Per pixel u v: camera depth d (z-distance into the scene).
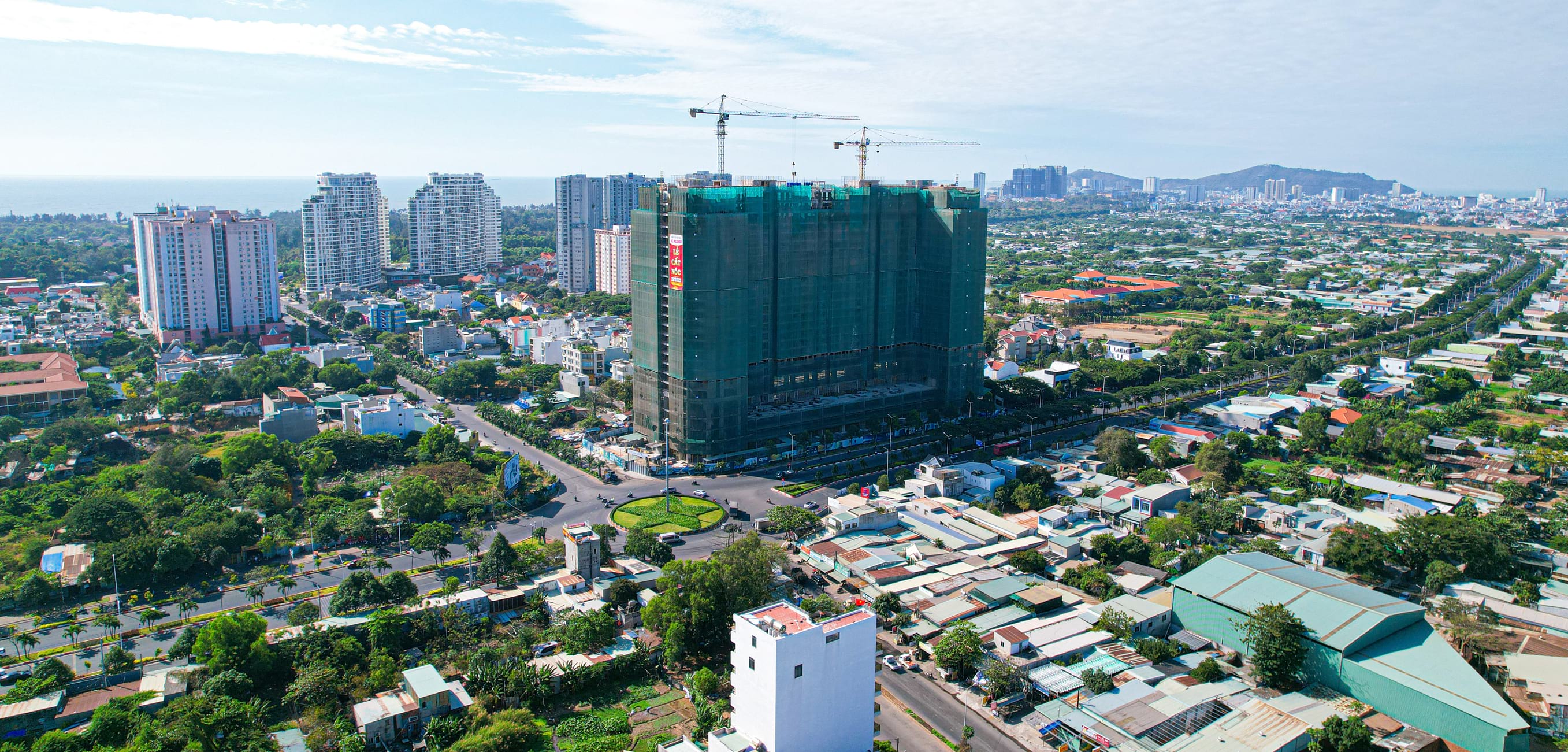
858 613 187.88
